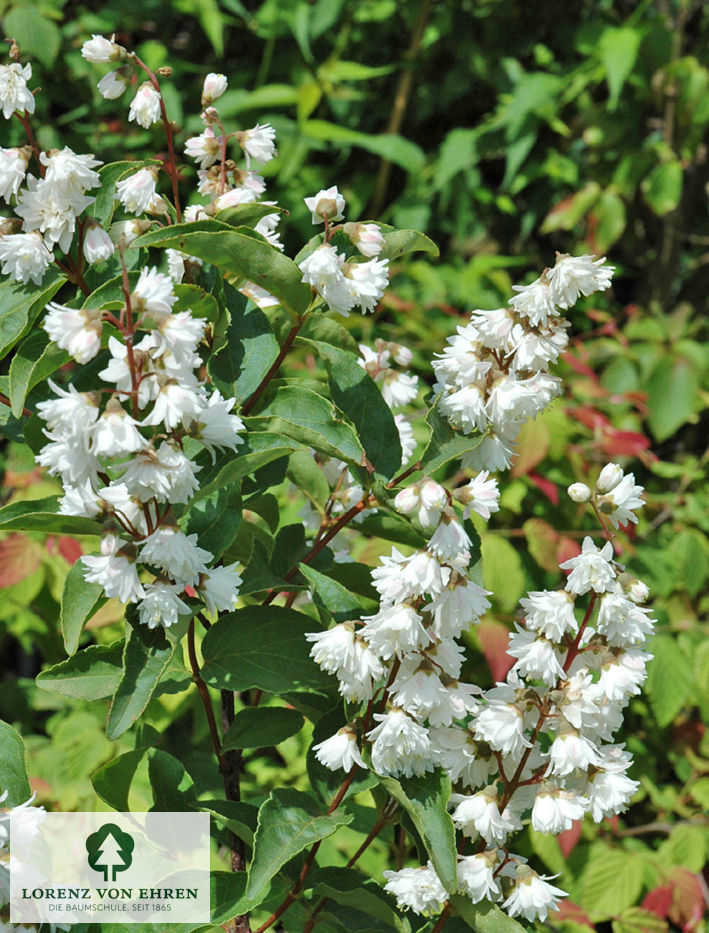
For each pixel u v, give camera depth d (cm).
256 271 53
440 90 128
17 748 52
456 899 51
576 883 85
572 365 101
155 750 57
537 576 91
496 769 52
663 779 103
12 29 109
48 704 96
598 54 117
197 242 51
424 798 51
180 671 54
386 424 55
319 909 56
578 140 126
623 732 98
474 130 122
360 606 53
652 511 108
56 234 52
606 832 91
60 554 88
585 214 125
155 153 118
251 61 131
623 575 50
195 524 53
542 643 50
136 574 49
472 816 50
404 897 52
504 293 120
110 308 51
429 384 108
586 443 100
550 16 129
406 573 49
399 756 50
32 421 53
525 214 132
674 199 116
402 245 55
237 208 54
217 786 75
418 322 108
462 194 123
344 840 79
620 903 83
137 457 48
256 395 55
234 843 58
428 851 49
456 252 129
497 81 127
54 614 94
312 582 53
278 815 51
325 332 57
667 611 99
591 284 50
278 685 54
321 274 52
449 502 50
